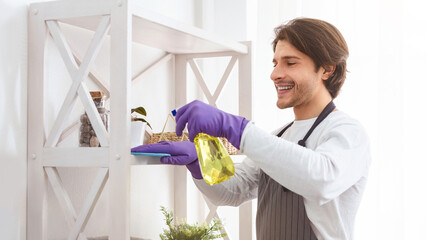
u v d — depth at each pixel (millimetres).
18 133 1418
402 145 2090
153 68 1991
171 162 1428
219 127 1177
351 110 2189
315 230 1301
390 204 2094
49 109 1527
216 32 2445
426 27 2096
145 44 1856
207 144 1184
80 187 1659
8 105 1386
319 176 1123
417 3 2109
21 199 1430
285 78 1322
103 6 1373
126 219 1343
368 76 2174
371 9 2174
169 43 1830
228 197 1531
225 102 2432
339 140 1228
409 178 2100
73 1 1408
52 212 1534
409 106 2115
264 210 1427
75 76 1417
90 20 1475
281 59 1328
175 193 2166
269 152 1139
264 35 2359
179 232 1612
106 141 1370
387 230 2094
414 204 2090
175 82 2137
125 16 1344
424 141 2084
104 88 1742
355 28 2186
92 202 1385
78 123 1568
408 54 2121
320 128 1319
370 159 1291
